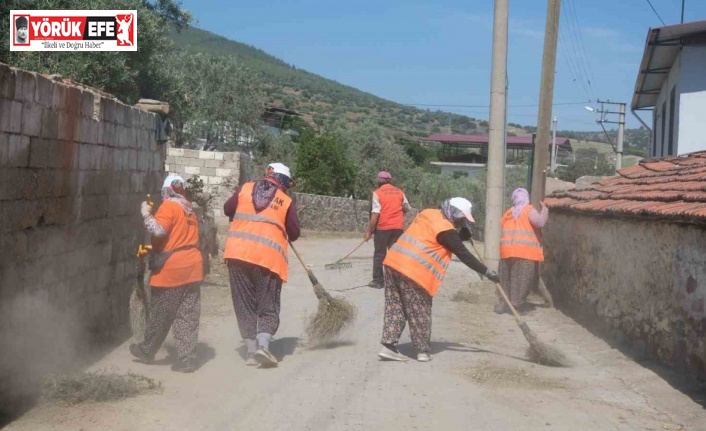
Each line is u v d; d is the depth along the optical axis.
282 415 5.54
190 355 6.65
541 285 11.18
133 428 5.10
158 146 9.97
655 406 6.02
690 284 6.59
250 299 6.98
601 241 9.19
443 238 7.20
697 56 16.27
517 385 6.53
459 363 7.27
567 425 5.48
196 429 5.16
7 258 5.63
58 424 5.09
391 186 12.46
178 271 6.59
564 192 12.16
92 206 7.52
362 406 5.82
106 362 6.91
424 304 7.25
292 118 53.28
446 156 71.12
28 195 5.99
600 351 8.01
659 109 20.66
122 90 16.53
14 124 5.71
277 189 7.12
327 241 23.02
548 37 12.54
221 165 24.06
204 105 32.03
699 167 9.41
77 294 7.15
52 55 14.41
